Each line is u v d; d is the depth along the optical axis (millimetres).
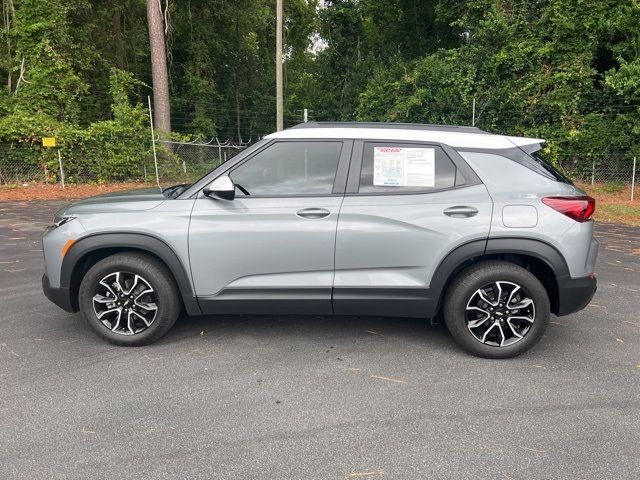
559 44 16500
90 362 3797
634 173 13891
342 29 26750
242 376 3604
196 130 27656
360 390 3410
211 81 28516
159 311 4008
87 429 2930
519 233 3723
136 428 2947
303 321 4699
